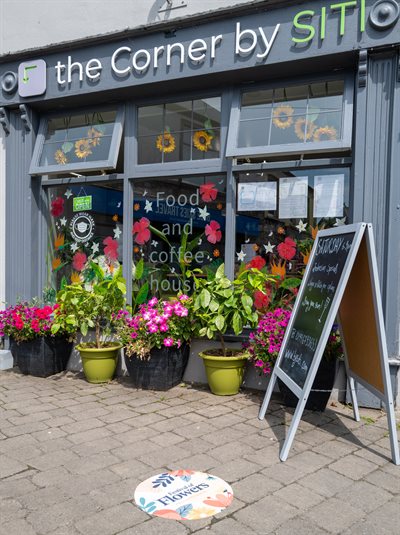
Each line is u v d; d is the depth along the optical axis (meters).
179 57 4.81
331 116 4.54
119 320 4.92
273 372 3.92
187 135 5.13
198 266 5.08
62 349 5.39
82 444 3.42
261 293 4.77
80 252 5.76
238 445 3.41
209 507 2.60
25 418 3.94
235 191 4.90
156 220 5.30
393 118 4.09
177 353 4.75
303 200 4.66
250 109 4.87
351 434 3.63
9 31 5.89
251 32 4.48
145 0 5.11
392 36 4.00
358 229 3.22
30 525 2.42
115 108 5.48
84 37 5.13
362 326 3.53
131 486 2.82
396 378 4.14
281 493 2.76
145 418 3.94
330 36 4.21
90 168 5.38
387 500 2.71
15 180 5.83
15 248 5.84
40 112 5.86
